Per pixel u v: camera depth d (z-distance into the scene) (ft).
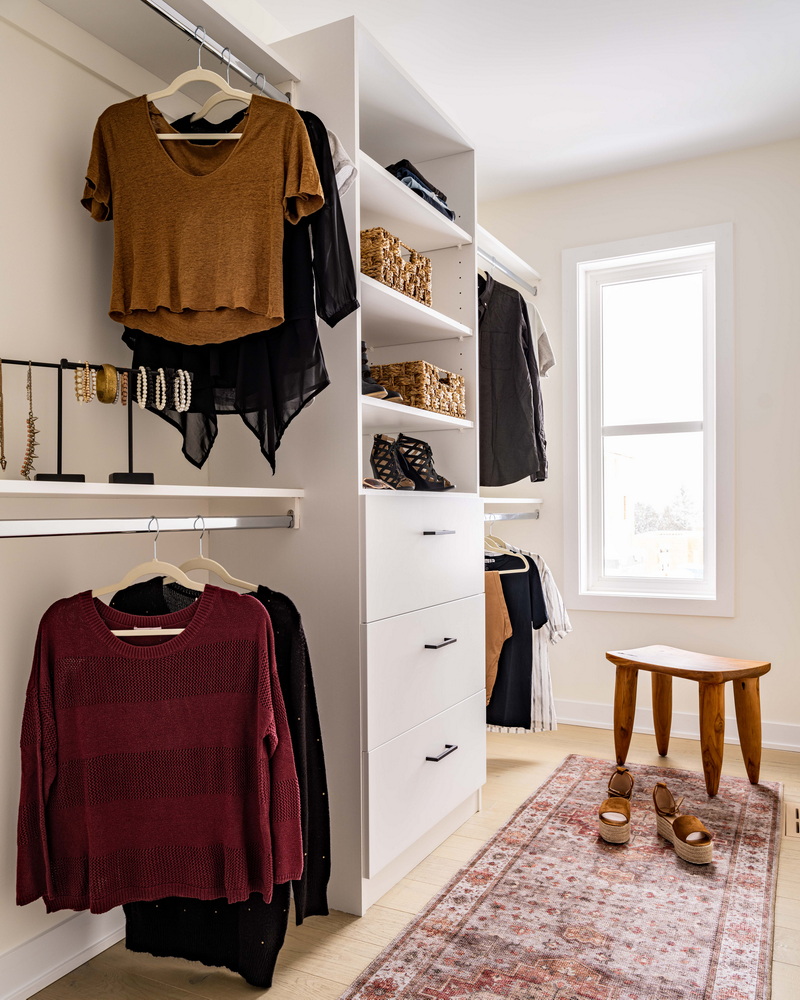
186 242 5.34
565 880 6.44
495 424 9.79
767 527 10.28
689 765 9.35
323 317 5.38
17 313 5.17
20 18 5.13
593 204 11.35
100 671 4.65
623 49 8.03
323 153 5.46
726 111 9.34
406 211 7.39
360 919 5.98
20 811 4.56
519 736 10.77
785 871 6.62
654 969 5.16
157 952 5.35
